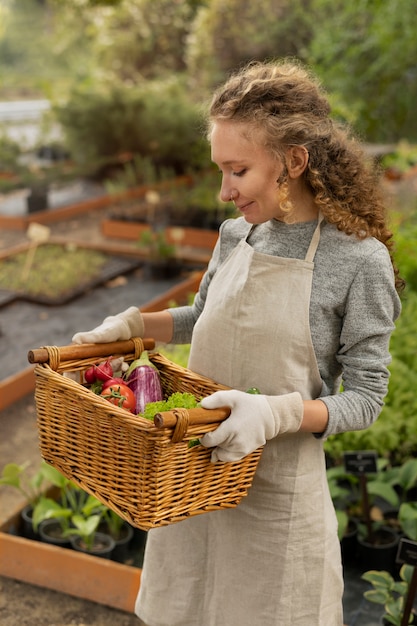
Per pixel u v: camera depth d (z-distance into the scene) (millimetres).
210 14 14641
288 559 1992
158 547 2229
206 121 2037
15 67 31375
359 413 1881
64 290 7191
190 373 2049
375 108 13078
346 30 12391
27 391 5211
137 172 12406
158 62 17766
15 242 9070
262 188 1829
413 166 12133
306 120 1809
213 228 9305
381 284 1857
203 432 1699
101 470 1817
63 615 3039
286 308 1891
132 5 17484
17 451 4383
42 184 10562
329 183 1883
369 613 3084
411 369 4363
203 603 2164
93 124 12906
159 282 7758
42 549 3184
